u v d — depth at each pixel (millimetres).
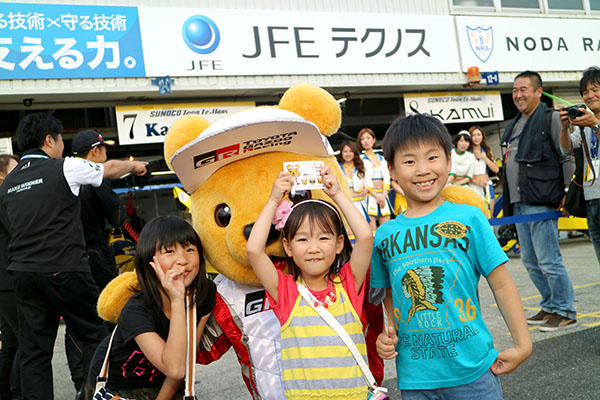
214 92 7965
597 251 3520
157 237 1946
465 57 9188
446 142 1835
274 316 2070
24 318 2879
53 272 2809
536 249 3863
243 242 2004
